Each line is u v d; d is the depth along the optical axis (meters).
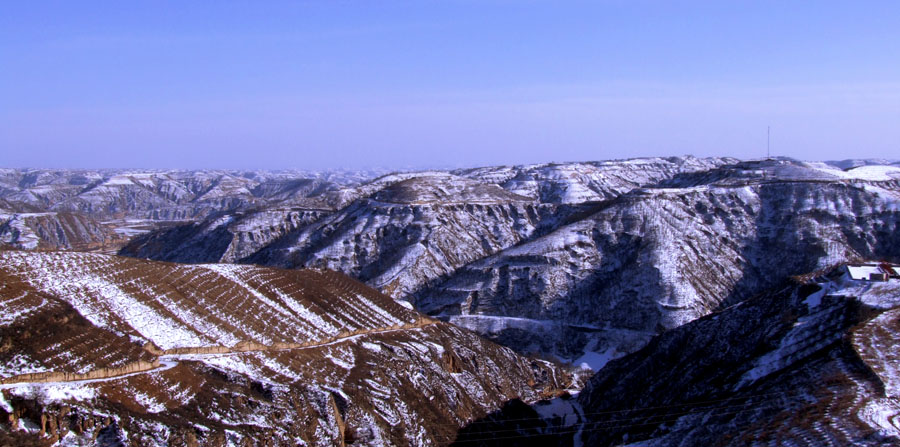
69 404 52.59
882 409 51.72
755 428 54.16
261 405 62.53
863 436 47.91
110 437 51.81
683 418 64.94
